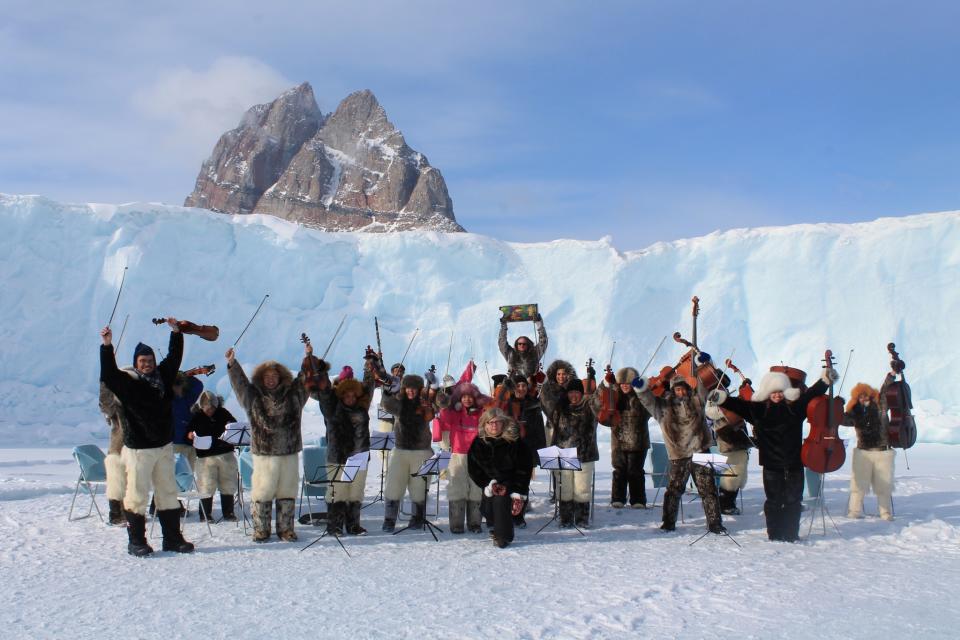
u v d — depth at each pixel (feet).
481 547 21.49
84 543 22.17
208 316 80.53
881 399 25.91
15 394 68.69
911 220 79.56
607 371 29.07
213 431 25.71
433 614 14.85
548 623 14.21
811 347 77.25
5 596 16.47
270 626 14.17
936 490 33.14
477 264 88.17
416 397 24.20
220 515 27.04
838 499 30.60
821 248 80.64
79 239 78.07
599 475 40.93
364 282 88.48
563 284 85.87
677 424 23.67
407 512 28.17
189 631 13.96
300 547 21.54
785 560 19.51
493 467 21.70
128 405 20.43
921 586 16.78
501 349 30.96
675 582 17.15
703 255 84.79
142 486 20.49
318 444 33.71
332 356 84.23
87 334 75.20
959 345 73.20
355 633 13.73
